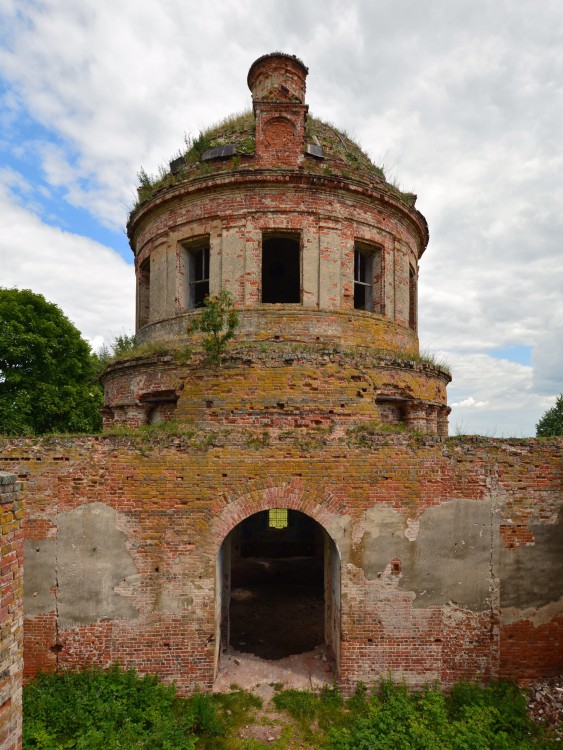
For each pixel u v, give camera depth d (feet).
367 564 31.09
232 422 35.86
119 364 44.39
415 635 30.94
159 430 32.58
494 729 26.86
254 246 43.42
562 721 27.45
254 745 26.17
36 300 84.69
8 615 16.48
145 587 30.63
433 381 46.06
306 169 44.68
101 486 31.01
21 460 31.07
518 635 31.35
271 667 34.09
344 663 30.60
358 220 45.44
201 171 45.32
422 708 28.73
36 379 82.74
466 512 31.65
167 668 30.40
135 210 50.60
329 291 43.62
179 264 46.57
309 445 31.58
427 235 55.67
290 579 56.39
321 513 31.24
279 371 36.11
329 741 26.43
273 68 50.39
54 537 30.78
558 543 31.83
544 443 32.24
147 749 24.32
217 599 31.96
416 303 54.39
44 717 26.09
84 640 30.40
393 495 31.45
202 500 31.09
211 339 36.60
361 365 37.50
